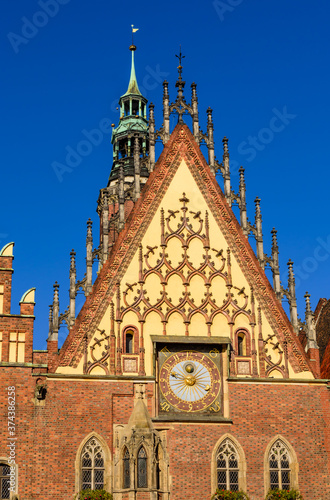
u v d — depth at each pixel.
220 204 54.19
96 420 48.09
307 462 49.78
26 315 48.81
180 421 49.09
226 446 49.34
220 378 50.59
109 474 47.31
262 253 53.84
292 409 50.56
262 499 48.66
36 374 48.00
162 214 53.09
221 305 52.06
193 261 52.62
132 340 50.59
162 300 51.38
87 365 49.16
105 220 52.84
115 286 51.00
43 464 46.75
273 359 51.66
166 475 47.78
